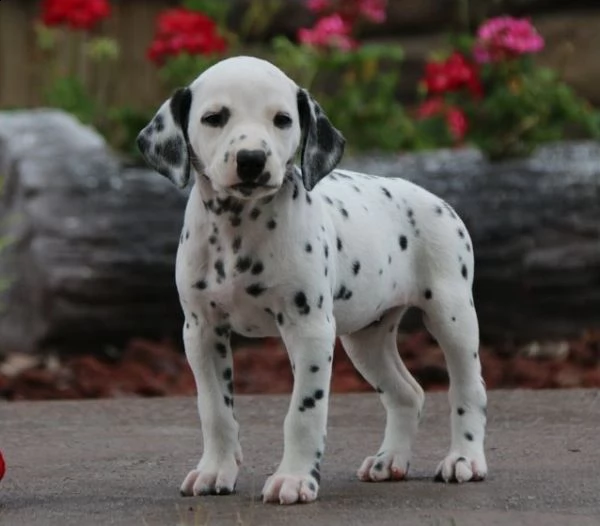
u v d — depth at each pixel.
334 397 11.80
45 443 9.95
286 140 7.64
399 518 7.34
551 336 14.89
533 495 7.98
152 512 7.62
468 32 20.94
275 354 14.16
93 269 14.45
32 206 14.87
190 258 7.91
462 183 14.95
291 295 7.79
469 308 8.61
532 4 21.19
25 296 15.18
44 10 18.00
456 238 8.65
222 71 7.70
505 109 15.64
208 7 19.11
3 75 21.81
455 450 8.52
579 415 10.77
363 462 8.74
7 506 7.91
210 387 8.06
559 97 16.20
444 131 17.91
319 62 17.30
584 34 20.89
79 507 7.82
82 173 14.98
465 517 7.36
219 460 8.07
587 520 7.30
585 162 15.34
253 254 7.75
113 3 22.12
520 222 14.75
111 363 14.83
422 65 21.42
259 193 7.49
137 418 10.98
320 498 7.89
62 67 21.62
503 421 10.56
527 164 15.27
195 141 7.76
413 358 13.92
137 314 14.67
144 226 14.56
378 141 17.41
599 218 14.82
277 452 9.56
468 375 8.57
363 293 8.23
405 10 21.62
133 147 16.41
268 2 21.80
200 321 8.01
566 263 14.73
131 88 22.17
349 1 17.48
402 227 8.53
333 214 8.12
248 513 7.44
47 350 14.92
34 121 16.11
